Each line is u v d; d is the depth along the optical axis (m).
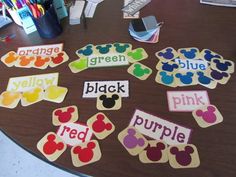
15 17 0.66
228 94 0.47
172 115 0.45
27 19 0.63
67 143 0.43
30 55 0.59
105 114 0.46
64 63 0.56
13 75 0.55
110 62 0.55
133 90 0.49
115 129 0.44
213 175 0.37
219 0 0.65
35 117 0.47
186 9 0.65
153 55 0.55
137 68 0.53
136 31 0.59
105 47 0.58
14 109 0.49
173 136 0.42
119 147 0.41
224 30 0.59
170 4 0.67
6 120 0.47
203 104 0.46
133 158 0.40
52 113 0.47
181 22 0.62
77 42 0.60
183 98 0.47
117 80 0.51
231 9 0.64
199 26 0.60
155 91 0.49
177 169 0.38
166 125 0.43
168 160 0.39
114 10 0.67
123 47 0.57
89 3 0.70
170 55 0.54
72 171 0.40
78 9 0.69
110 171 0.39
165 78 0.50
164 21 0.62
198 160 0.39
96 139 0.43
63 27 0.65
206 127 0.42
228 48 0.54
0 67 0.57
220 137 0.41
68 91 0.50
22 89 0.52
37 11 0.58
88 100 0.49
